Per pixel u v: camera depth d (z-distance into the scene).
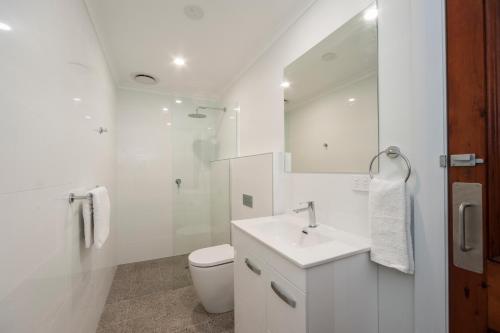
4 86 0.63
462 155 0.79
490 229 0.74
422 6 0.89
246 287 1.36
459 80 0.80
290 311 0.95
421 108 0.90
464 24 0.79
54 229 0.93
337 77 1.32
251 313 1.30
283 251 1.00
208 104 3.29
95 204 1.25
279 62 1.84
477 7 0.75
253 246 1.28
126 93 2.91
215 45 2.01
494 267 0.73
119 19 1.65
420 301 0.91
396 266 0.94
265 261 1.15
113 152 2.58
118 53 2.12
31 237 0.75
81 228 1.27
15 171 0.67
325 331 0.92
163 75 2.61
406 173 0.98
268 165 1.87
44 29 0.87
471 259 0.78
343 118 1.28
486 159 0.74
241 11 1.60
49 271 0.88
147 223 2.98
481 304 0.75
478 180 0.76
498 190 0.73
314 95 1.49
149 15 1.62
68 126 1.11
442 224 0.85
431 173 0.88
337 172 1.32
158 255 3.03
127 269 2.68
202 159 3.25
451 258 0.83
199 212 3.23
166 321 1.74
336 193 1.33
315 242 1.28
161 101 3.10
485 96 0.74
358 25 1.19
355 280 1.00
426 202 0.89
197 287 1.79
